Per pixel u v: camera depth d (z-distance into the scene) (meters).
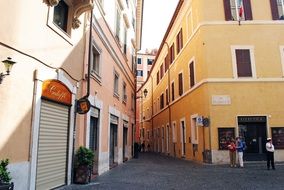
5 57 6.78
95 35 12.74
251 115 18.31
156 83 39.94
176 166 17.39
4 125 6.63
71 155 9.95
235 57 19.03
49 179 8.61
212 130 18.16
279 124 18.25
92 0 10.08
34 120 7.65
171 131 29.38
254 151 18.19
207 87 18.69
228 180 11.27
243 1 19.67
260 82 18.69
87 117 11.45
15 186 6.88
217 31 19.38
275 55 19.03
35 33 7.87
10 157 6.77
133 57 27.20
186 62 23.50
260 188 9.42
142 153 36.81
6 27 6.82
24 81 7.36
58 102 9.11
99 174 13.06
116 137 18.31
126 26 21.59
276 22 19.39
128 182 10.74
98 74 13.39
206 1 19.80
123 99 20.75
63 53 9.44
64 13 9.91
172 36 28.81
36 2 7.94
